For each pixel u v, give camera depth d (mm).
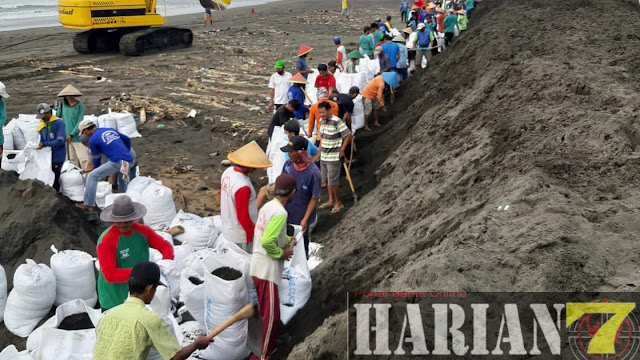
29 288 5445
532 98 7855
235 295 4895
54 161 8406
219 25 34094
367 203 8086
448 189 6465
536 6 14906
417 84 13594
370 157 10500
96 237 7059
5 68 20625
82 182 8445
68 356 4652
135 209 4777
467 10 22562
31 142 8641
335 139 8266
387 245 6172
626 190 5062
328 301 5664
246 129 13406
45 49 25391
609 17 13320
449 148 7660
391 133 10836
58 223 6738
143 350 3609
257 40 28453
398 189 7711
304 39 28938
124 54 23625
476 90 9328
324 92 10938
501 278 4125
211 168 11297
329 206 8688
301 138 6348
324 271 6184
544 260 4121
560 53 9961
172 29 24953
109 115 12719
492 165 6363
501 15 14219
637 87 7629
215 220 7250
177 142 12898
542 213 4781
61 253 5871
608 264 4039
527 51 10289
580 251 4137
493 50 10992
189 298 5230
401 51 14141
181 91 17516
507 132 6996
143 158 11766
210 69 20922
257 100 16422
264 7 46844
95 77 19453
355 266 6012
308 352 4578
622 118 6227
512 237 4582
